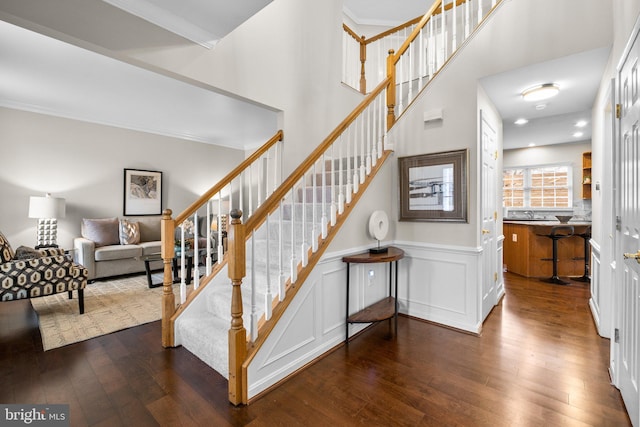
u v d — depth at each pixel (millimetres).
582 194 5801
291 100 3490
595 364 2133
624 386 1688
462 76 2793
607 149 2576
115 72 3293
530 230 4754
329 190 3029
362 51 4793
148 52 2240
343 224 2506
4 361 2172
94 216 4934
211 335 2137
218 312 2432
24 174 4277
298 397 1781
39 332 2662
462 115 2787
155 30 2277
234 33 2881
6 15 1706
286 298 2006
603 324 2576
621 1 1824
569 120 4148
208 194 2680
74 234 4730
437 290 2945
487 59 2646
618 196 1867
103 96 3996
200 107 4430
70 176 4684
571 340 2521
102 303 3436
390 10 5457
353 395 1798
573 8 2246
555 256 4488
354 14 5551
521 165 6535
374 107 3020
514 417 1598
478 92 2742
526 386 1877
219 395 1791
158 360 2193
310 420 1585
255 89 3080
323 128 3941
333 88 4113
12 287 2766
